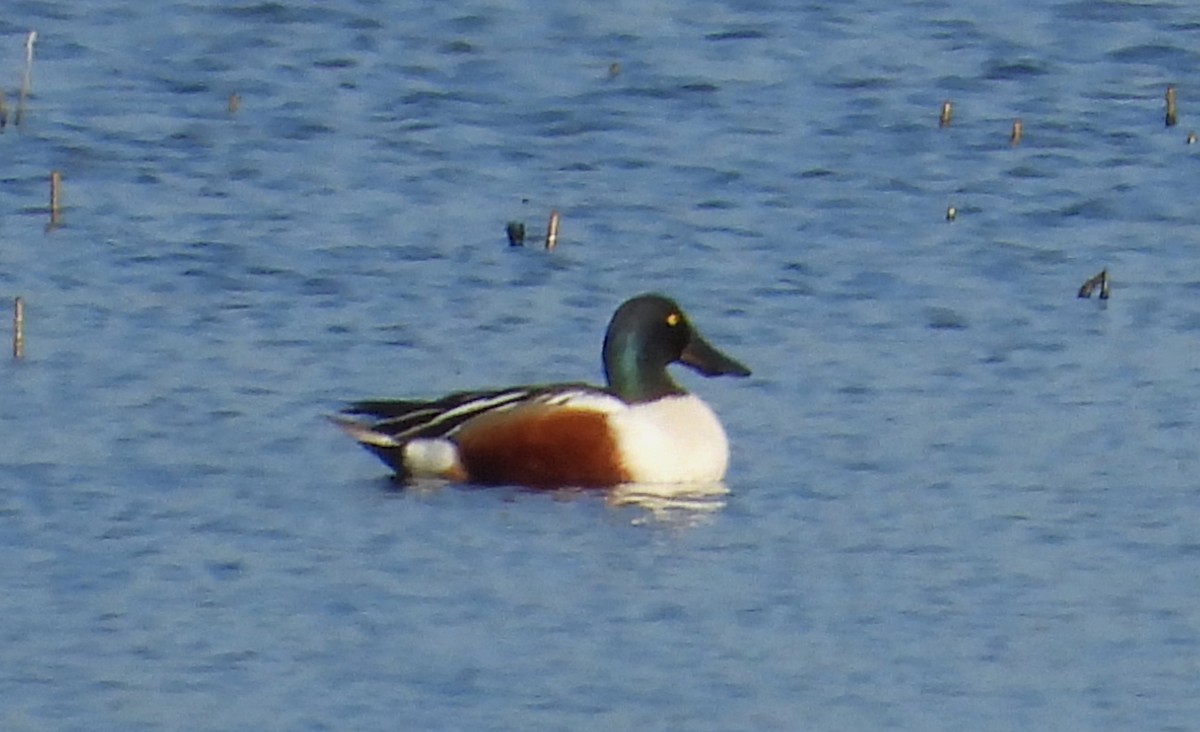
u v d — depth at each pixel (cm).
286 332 1931
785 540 1543
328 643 1375
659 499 1623
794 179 2334
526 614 1419
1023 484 1633
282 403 1780
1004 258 2133
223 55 2639
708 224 2217
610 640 1386
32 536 1518
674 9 2784
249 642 1374
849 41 2692
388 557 1505
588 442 1655
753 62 2638
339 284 2041
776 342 1930
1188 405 1783
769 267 2106
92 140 2394
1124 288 2053
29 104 2484
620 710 1299
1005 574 1486
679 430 1661
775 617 1421
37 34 2683
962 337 1934
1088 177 2342
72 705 1299
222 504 1582
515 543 1535
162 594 1438
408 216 2222
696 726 1280
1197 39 2695
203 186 2289
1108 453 1691
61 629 1388
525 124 2478
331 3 2772
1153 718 1300
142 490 1598
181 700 1304
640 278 2072
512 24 2734
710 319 1981
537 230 2194
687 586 1465
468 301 2014
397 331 1941
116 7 2762
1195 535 1544
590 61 2638
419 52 2658
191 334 1912
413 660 1356
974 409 1778
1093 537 1542
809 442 1719
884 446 1708
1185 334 1944
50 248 2106
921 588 1464
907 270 2097
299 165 2352
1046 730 1288
